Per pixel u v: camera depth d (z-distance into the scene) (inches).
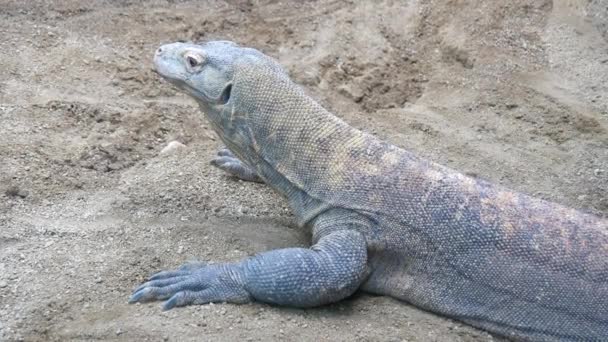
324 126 144.7
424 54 192.1
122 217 150.6
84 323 136.7
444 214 141.9
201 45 148.3
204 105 146.6
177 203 153.9
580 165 169.3
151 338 135.4
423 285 142.4
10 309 137.7
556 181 166.1
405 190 142.6
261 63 145.6
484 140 173.5
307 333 137.8
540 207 143.2
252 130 145.4
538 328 140.9
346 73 185.3
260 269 139.3
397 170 143.5
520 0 201.5
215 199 155.6
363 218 142.6
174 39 186.2
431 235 141.6
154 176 158.1
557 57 191.8
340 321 139.9
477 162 168.6
